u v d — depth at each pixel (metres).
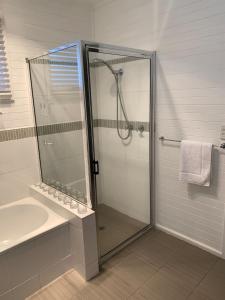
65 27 2.49
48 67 2.09
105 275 2.01
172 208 2.43
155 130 2.37
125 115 2.37
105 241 2.29
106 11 2.55
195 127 2.06
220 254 2.14
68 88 1.97
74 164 2.11
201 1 1.83
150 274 1.99
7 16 2.10
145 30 2.24
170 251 2.26
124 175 2.50
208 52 1.87
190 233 2.34
